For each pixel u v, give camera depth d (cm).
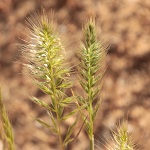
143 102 88
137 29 97
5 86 94
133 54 93
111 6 101
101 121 83
